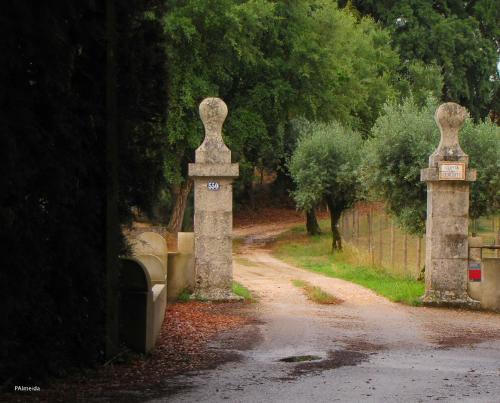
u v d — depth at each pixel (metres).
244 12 31.03
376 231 37.12
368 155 22.42
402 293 16.20
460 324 12.84
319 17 36.25
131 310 9.09
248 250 38.41
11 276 6.62
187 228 43.12
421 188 21.44
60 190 7.04
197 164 15.12
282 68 34.38
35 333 7.18
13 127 6.54
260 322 12.51
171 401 6.92
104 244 8.27
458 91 55.19
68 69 7.25
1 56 6.42
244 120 33.88
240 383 7.79
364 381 7.94
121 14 8.72
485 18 58.44
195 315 13.29
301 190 35.16
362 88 41.56
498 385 7.75
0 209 6.20
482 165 20.72
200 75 31.67
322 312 13.95
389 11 54.59
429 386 7.68
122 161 8.64
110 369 8.28
